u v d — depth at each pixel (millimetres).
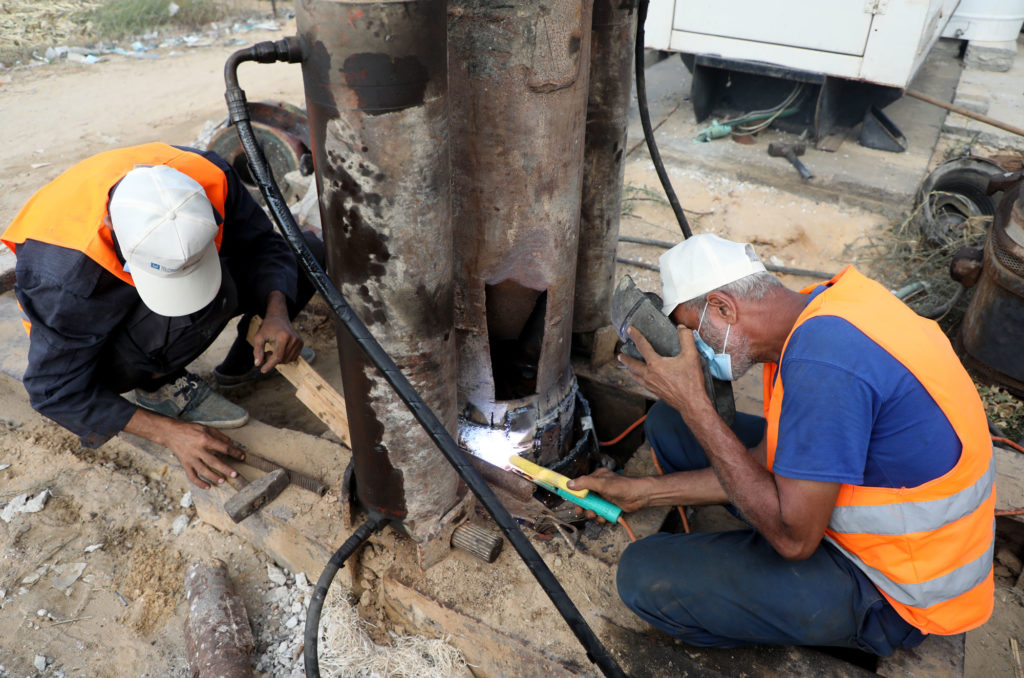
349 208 1526
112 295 2107
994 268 2980
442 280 1671
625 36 2221
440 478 1940
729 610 1752
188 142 5945
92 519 2508
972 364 3240
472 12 1700
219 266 2186
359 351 1677
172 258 1928
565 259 2072
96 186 2045
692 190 4707
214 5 9719
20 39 8258
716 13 4805
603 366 2805
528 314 2146
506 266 2027
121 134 6168
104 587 2311
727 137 5262
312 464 2467
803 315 1566
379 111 1409
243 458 2422
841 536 1686
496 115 1812
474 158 1883
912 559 1593
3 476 2652
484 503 1474
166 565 2365
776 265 4086
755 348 1726
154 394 2578
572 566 2061
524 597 1986
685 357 1699
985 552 1620
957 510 1543
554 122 1843
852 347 1467
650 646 1872
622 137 2389
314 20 1347
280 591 2271
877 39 4426
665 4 4930
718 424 1659
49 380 2135
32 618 2215
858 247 4188
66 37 8500
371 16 1318
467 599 1987
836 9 4453
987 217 3924
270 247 2639
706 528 2303
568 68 1786
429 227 1570
